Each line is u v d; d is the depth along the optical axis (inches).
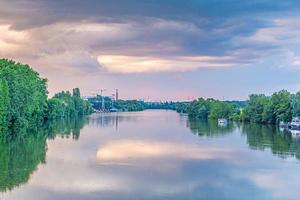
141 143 4370.1
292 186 2348.7
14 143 4136.3
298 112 6953.7
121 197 2086.6
